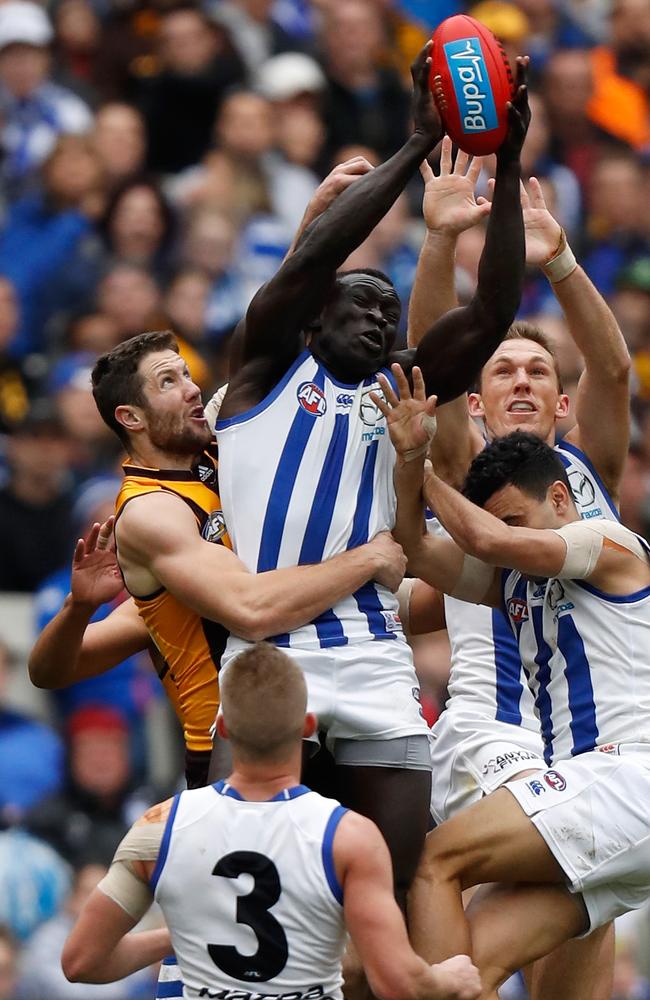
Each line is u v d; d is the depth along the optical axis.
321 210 16.55
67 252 35.50
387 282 16.66
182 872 14.99
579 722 17.12
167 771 29.55
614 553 16.97
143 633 19.47
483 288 16.22
